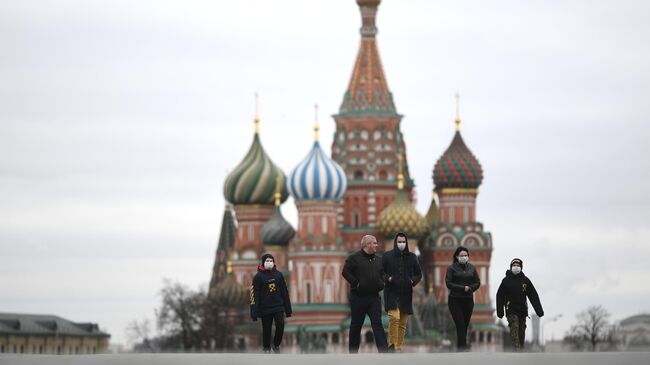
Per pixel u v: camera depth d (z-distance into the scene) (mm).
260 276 70938
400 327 72062
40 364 61250
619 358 60438
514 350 72250
